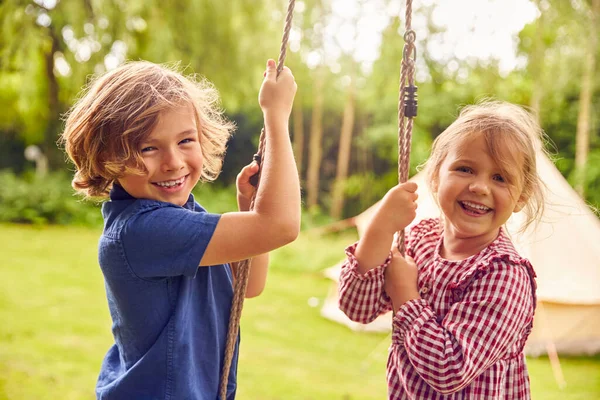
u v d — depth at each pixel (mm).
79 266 8547
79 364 4746
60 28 10062
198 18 10242
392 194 1513
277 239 1309
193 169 1413
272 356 5320
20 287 7203
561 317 5121
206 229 1308
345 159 13391
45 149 13555
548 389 4598
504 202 1435
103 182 1464
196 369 1400
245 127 14172
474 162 1445
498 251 1433
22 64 10047
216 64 10523
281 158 1362
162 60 9953
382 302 1569
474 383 1409
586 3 8172
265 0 10859
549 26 8500
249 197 1577
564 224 4902
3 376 4375
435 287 1475
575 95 9766
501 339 1354
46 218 12234
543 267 4859
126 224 1339
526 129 1490
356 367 5156
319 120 13609
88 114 1375
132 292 1347
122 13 9938
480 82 11219
